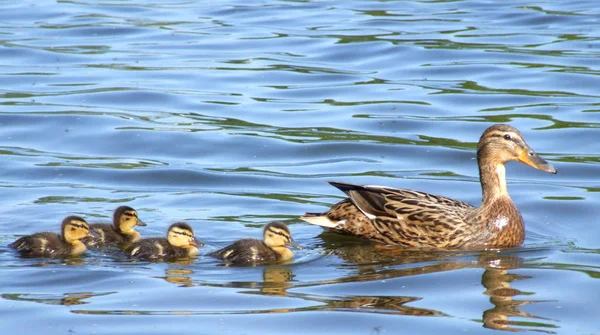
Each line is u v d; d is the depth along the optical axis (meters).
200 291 11.57
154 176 16.59
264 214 14.85
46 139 18.56
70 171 16.77
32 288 11.68
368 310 10.95
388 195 13.96
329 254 13.22
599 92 20.95
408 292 11.57
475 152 17.73
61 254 12.96
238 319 10.68
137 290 11.60
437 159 17.52
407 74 22.66
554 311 10.93
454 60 23.50
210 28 26.91
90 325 10.52
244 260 12.67
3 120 19.38
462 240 13.45
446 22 27.06
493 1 29.70
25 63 23.42
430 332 10.38
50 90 21.41
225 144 18.28
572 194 15.70
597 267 12.43
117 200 15.44
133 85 21.73
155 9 29.11
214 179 16.48
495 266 12.56
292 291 11.59
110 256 13.07
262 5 29.61
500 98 20.70
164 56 24.11
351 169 17.08
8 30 26.33
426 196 13.98
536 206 15.21
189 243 13.02
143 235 13.92
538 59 23.27
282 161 17.59
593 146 17.89
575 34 25.45
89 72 22.73
